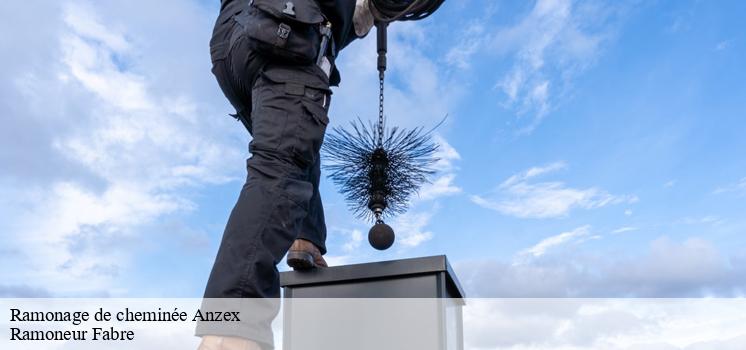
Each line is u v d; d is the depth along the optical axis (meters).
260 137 1.31
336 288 1.54
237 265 1.19
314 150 1.36
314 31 1.40
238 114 1.64
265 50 1.35
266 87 1.36
